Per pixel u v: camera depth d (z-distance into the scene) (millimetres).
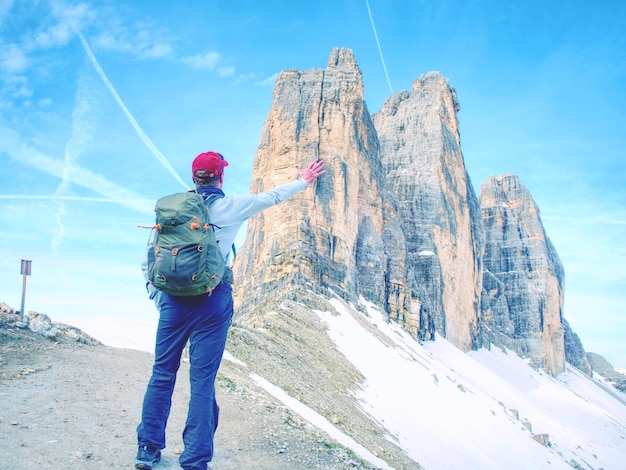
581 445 90062
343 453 10055
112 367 12781
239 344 31656
